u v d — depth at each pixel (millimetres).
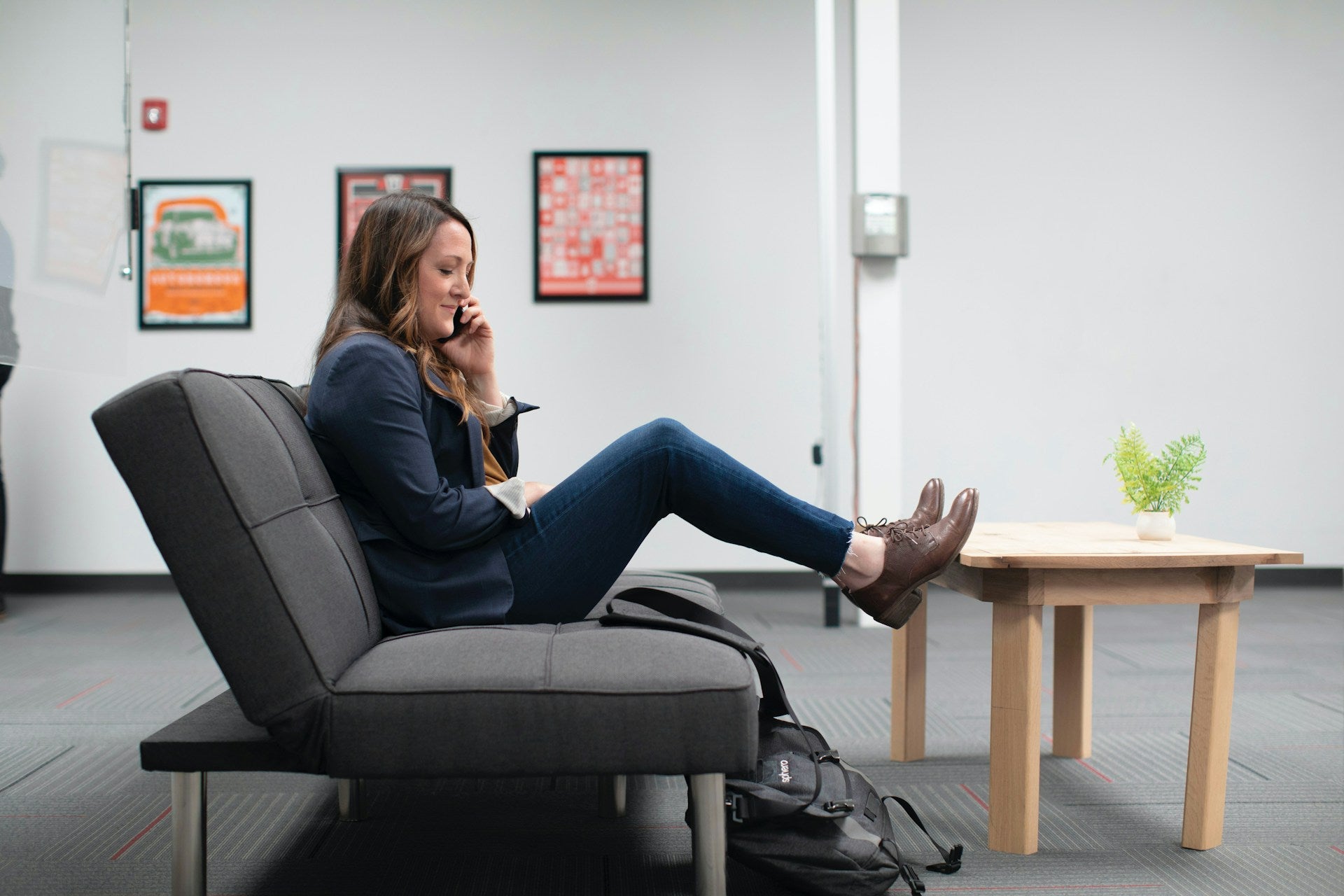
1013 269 4180
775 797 1299
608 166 4113
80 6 1744
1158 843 1558
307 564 1126
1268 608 3777
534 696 1099
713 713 1112
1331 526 4242
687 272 4148
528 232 4117
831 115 3500
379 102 4078
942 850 1436
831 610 3459
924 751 2010
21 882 1388
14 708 2354
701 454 1390
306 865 1454
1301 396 4227
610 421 4145
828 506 3541
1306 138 4207
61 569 4059
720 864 1146
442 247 1428
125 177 1842
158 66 4035
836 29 4141
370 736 1080
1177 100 4188
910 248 4133
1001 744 1523
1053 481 4195
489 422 1583
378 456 1266
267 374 4070
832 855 1284
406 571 1334
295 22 4051
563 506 1396
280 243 4070
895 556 1432
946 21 4137
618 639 1204
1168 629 3430
